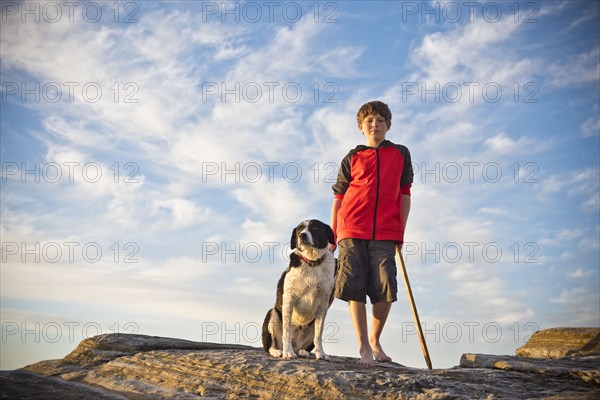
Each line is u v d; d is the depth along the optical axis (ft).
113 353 17.19
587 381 13.46
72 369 16.52
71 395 13.71
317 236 16.30
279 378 13.37
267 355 15.92
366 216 15.92
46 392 13.89
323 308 16.57
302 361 14.70
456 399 11.73
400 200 16.57
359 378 12.80
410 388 12.32
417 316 16.30
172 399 13.32
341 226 16.26
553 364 14.82
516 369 14.80
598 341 18.56
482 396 11.97
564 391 12.63
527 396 12.20
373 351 16.43
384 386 12.45
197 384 13.91
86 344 18.19
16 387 14.19
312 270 16.35
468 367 16.08
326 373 13.14
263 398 12.91
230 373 14.05
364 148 16.67
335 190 17.06
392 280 15.65
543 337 20.52
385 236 15.83
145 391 14.02
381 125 16.58
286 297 16.51
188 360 15.20
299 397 12.55
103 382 15.14
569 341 19.40
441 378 13.07
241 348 19.20
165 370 15.02
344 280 15.67
